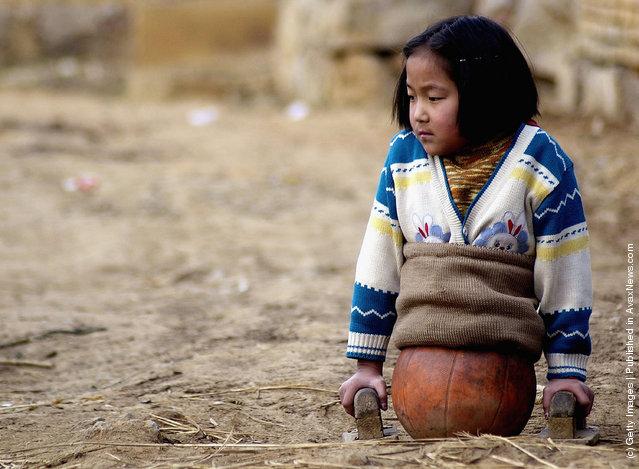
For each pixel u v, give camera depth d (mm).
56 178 27312
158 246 20484
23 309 15539
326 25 40656
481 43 7715
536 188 7832
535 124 8086
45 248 20453
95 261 19312
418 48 7816
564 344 7930
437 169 8031
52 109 40719
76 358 12773
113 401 10641
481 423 7770
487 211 7840
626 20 28281
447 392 7762
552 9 32469
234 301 15859
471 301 7715
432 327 7816
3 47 52625
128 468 8297
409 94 7988
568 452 7613
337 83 40406
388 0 38625
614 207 21000
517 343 7738
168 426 9539
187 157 30750
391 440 8164
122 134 35031
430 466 7430
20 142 32062
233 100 46188
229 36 51125
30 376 12133
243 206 24141
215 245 20469
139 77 49469
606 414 9352
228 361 12000
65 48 53156
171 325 14305
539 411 9594
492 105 7730
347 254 19438
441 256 7898
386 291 8344
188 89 47781
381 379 8406
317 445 8352
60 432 9641
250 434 9320
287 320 14078
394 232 8281
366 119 36531
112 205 24359
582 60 31125
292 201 24656
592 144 26422
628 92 28734
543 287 7949
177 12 50500
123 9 52969
